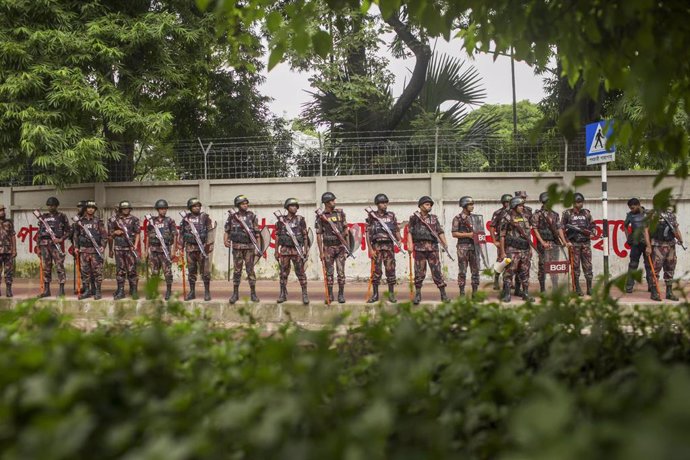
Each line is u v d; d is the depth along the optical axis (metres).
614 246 16.69
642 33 2.71
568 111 3.14
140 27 15.80
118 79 16.78
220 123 21.31
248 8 4.15
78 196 18.67
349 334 3.20
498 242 13.72
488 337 2.96
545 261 13.86
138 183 18.08
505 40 3.72
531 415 1.30
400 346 2.32
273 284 16.94
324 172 17.52
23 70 14.98
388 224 13.05
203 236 13.79
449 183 17.06
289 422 1.62
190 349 2.60
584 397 1.71
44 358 1.97
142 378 2.03
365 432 1.47
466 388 2.29
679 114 12.70
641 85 2.93
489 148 17.11
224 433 1.73
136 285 14.30
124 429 1.62
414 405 1.98
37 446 1.48
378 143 17.41
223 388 2.15
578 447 1.21
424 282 17.11
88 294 14.36
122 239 14.11
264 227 17.61
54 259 14.83
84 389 1.80
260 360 2.22
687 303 3.59
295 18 3.53
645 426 1.15
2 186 19.70
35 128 14.45
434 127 18.91
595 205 16.75
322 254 13.00
